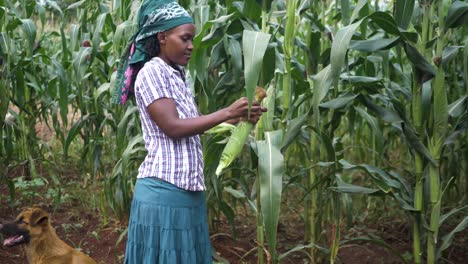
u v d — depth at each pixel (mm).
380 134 3914
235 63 3617
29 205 5598
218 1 4457
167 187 2652
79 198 5816
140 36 2631
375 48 3139
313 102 3072
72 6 5656
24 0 5438
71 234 4910
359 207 5406
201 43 3426
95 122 5574
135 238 2771
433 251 3455
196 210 2764
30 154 6055
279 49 4273
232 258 4441
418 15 3941
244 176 4707
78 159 7082
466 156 4789
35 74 5402
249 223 5215
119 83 2871
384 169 4547
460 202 5117
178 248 2705
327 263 4227
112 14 5402
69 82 6047
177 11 2566
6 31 4859
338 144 5266
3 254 4410
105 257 4473
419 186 3414
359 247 4645
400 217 5262
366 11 3973
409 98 3816
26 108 6074
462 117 3377
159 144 2645
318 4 4781
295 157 6301
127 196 4887
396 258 4422
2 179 4930
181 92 2639
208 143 3629
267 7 3256
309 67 4109
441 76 3148
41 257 3438
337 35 2818
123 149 4738
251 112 2662
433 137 3287
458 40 4898
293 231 5039
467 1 3568
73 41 5422
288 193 6012
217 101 4082
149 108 2535
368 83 3637
